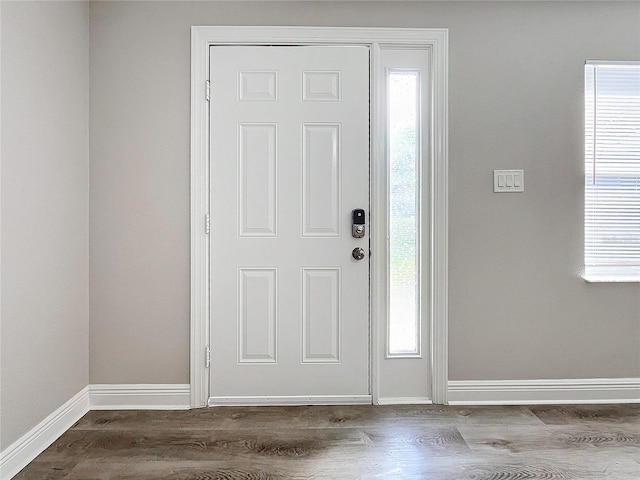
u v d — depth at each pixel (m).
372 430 2.54
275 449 2.33
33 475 2.10
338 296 2.91
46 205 2.39
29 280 2.25
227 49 2.87
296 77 2.88
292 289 2.89
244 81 2.88
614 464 2.18
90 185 2.84
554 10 2.91
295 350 2.90
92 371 2.86
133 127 2.84
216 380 2.89
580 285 2.94
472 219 2.91
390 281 2.96
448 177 2.90
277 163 2.88
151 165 2.85
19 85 2.16
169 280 2.87
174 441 2.42
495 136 2.91
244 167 2.88
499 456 2.26
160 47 2.85
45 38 2.37
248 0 2.86
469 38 2.90
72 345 2.66
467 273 2.92
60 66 2.51
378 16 2.88
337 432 2.52
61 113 2.53
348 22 2.88
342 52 2.89
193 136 2.85
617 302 2.95
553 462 2.20
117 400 2.86
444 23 2.90
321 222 2.89
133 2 2.84
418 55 2.93
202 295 2.87
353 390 2.91
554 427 2.58
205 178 2.87
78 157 2.72
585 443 2.39
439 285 2.91
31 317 2.27
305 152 2.89
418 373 2.95
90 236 2.84
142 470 2.13
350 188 2.89
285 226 2.89
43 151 2.36
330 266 2.90
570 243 2.93
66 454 2.29
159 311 2.87
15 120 2.13
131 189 2.85
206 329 2.88
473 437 2.46
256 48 2.87
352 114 2.89
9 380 2.10
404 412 2.79
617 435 2.48
